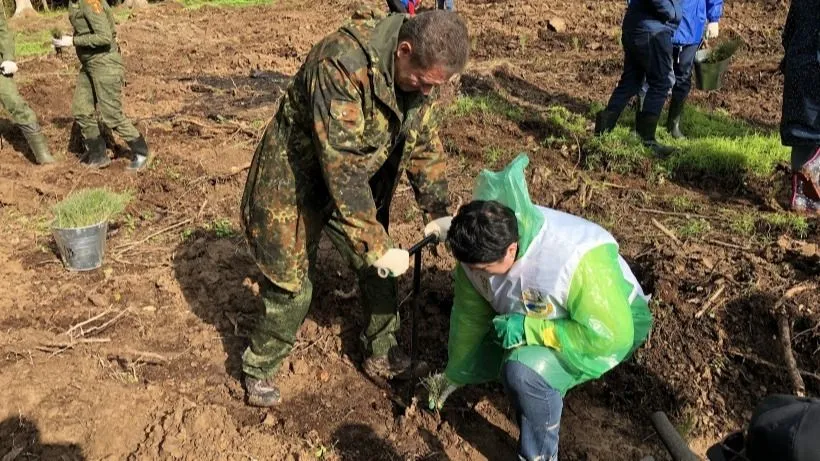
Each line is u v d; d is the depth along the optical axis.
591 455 3.41
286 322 3.37
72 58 10.02
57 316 4.22
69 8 5.68
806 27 4.75
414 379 3.70
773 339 3.87
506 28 11.35
